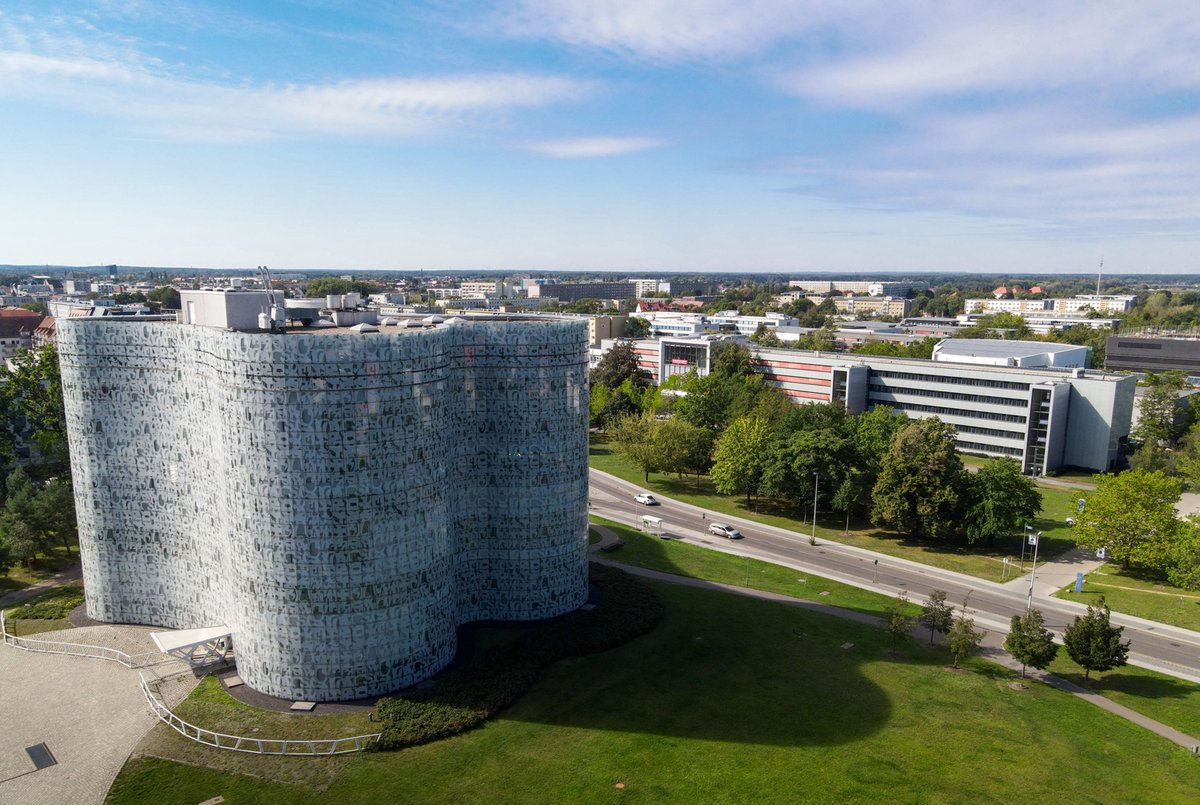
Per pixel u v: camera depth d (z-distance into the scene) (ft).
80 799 156.35
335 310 248.32
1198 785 168.45
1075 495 426.10
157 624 237.25
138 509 230.68
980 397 509.76
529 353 229.66
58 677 206.08
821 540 346.54
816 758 173.47
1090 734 188.96
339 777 163.32
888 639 242.78
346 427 184.14
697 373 632.79
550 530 240.12
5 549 269.64
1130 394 498.28
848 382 555.28
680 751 175.11
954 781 166.40
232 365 183.52
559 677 208.64
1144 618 263.70
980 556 326.85
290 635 190.80
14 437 373.61
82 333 223.51
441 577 206.49
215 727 180.65
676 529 359.05
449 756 171.22
